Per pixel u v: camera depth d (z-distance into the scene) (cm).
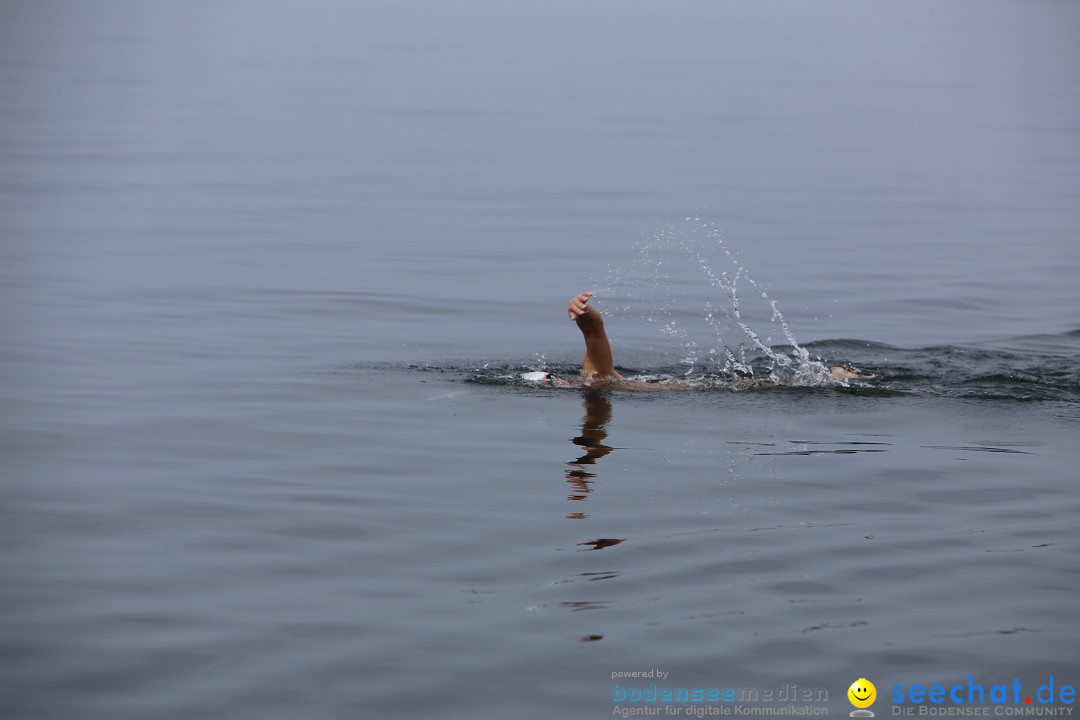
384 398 952
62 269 1436
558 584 609
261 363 1061
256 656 535
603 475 772
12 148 2352
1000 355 1139
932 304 1377
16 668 523
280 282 1405
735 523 690
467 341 1169
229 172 2195
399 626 564
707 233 1750
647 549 652
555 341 1180
